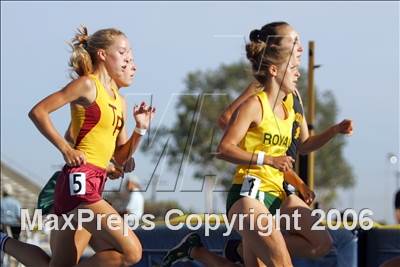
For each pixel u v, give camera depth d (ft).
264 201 50.98
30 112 48.83
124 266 50.80
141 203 78.59
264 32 51.70
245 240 51.21
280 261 49.32
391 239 58.65
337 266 59.11
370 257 59.77
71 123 51.29
